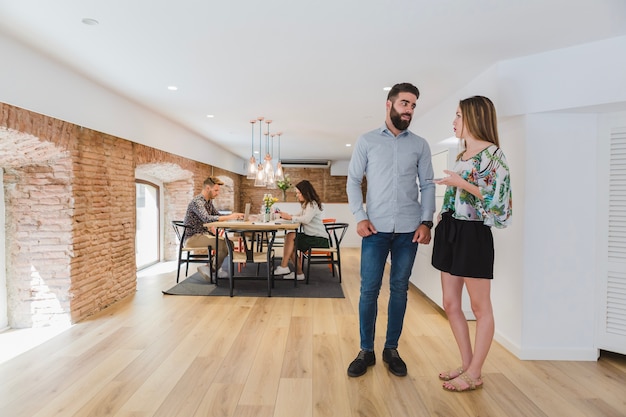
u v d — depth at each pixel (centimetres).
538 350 269
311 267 629
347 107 466
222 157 866
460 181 204
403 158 233
